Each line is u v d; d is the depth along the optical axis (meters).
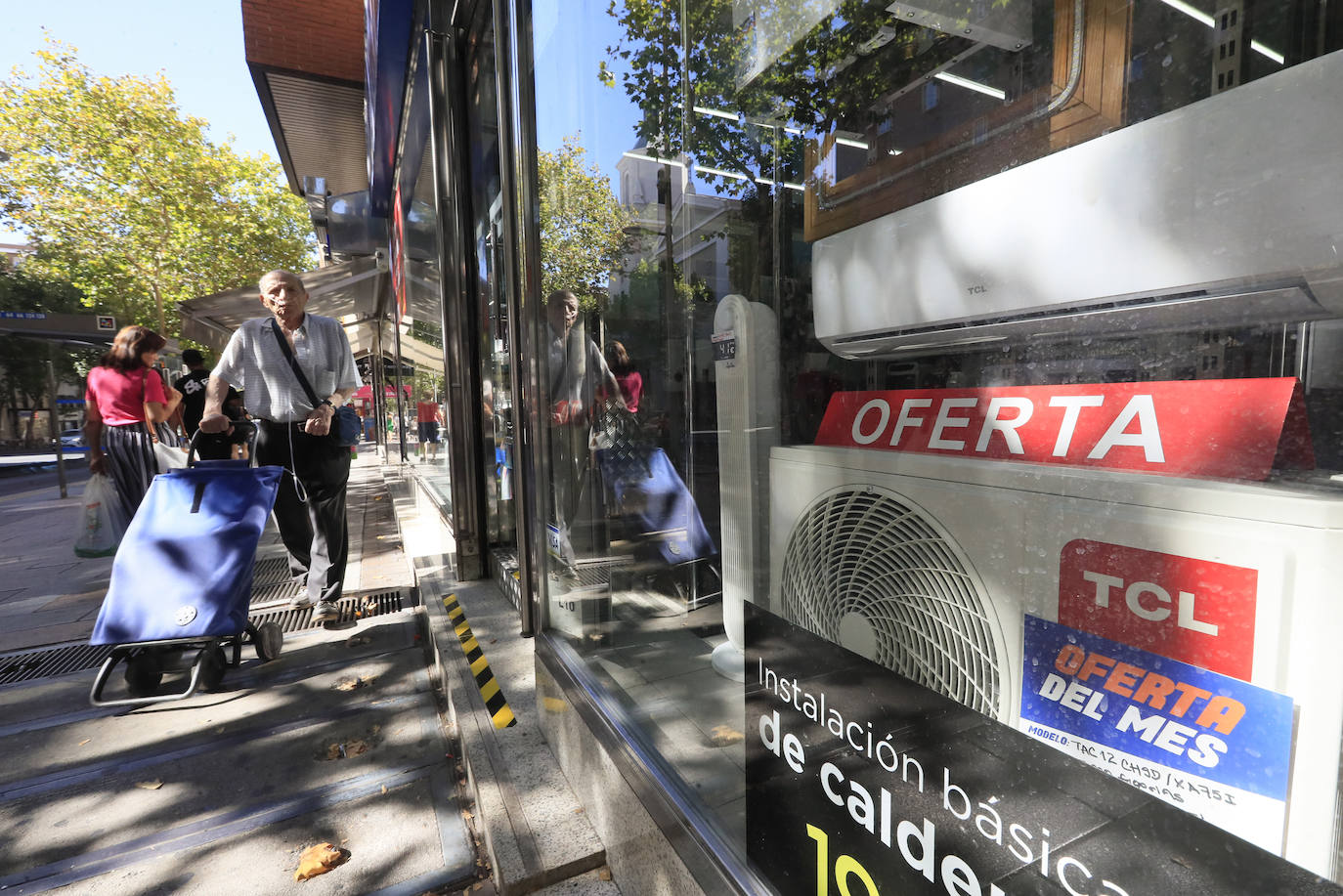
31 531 6.37
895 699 0.71
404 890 1.57
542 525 2.09
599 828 1.55
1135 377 0.57
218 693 2.60
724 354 1.23
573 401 2.12
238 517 2.57
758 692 0.97
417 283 5.53
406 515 5.77
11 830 1.80
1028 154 0.62
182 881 1.60
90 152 15.52
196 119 16.88
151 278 16.89
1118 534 0.50
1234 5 0.49
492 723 2.03
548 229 2.17
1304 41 0.46
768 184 1.16
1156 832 0.47
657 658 1.65
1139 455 0.53
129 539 2.48
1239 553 0.43
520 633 2.69
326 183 10.17
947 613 0.66
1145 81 0.54
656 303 1.66
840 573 0.81
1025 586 0.58
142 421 4.66
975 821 0.62
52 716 2.43
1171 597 0.47
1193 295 0.49
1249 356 0.50
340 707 2.47
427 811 1.86
